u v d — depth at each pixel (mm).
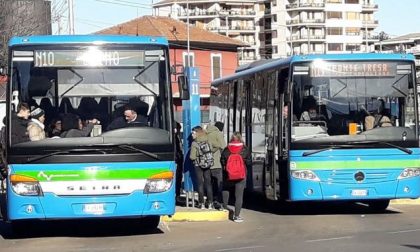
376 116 15352
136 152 11875
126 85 12148
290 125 15250
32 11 28047
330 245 11523
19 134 11742
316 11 125812
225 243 12125
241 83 19812
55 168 11688
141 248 11750
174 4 125375
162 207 11969
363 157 15195
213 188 17203
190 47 70250
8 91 11922
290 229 13812
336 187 15117
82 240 12695
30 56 12039
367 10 130250
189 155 16906
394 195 15242
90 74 12109
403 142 15281
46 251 11562
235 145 15172
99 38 12195
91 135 11828
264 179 17250
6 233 13672
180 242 12352
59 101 12000
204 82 70812
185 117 17188
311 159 15156
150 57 12281
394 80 15445
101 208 11766
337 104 15297
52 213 11688
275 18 127438
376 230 13391
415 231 13125
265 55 128875
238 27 127875
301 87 15312
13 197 11695
